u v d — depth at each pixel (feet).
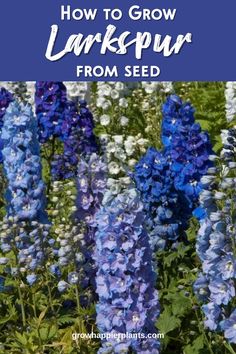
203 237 24.44
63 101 43.57
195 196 31.89
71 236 28.09
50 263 29.12
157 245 31.35
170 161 32.37
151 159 31.48
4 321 28.50
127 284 24.61
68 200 32.89
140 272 24.72
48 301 29.30
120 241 24.56
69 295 28.68
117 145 40.73
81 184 29.58
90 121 41.73
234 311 23.98
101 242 24.70
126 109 53.26
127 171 32.65
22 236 28.53
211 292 24.21
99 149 41.24
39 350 27.68
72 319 28.53
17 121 31.17
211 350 25.88
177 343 28.50
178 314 27.91
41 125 43.55
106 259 24.68
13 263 29.35
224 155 26.11
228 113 48.47
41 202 30.89
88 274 29.01
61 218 32.14
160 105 51.83
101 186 29.55
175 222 31.60
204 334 25.99
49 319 28.53
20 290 29.01
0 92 44.37
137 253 24.54
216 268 23.98
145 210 31.60
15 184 30.71
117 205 24.47
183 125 34.12
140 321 24.81
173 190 31.60
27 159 30.89
